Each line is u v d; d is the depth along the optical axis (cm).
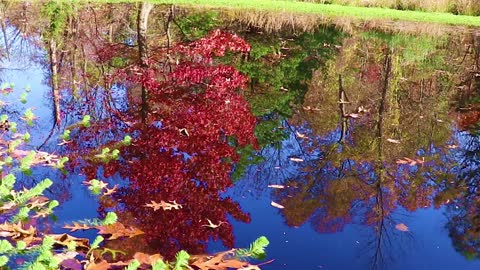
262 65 1030
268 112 697
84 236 305
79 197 369
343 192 421
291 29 1483
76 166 438
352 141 585
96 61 976
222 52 1107
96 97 714
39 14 1338
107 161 457
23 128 543
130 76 866
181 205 372
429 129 662
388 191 431
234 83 852
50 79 809
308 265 293
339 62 1127
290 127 630
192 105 699
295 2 1986
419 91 927
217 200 388
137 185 405
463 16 2075
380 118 710
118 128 570
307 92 855
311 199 402
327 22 1688
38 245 280
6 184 354
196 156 492
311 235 334
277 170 470
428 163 517
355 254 311
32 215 329
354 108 768
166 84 817
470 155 550
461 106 820
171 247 304
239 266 279
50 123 570
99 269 262
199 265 277
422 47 1384
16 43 1057
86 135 535
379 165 501
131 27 1367
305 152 531
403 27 1727
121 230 318
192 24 1411
